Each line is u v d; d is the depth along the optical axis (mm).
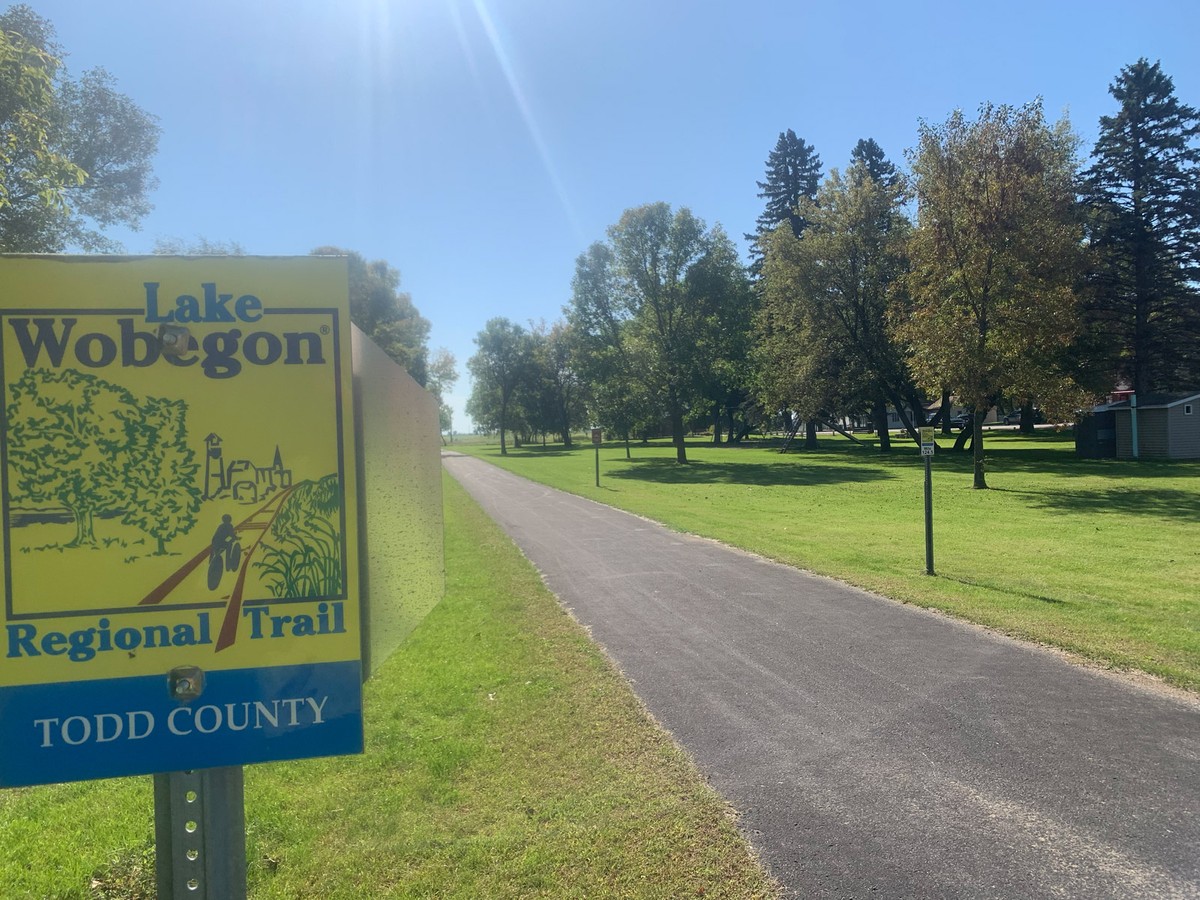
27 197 10156
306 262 2326
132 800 4520
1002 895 3336
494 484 29609
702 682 6137
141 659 2252
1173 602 8656
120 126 20406
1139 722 5203
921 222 25203
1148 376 42844
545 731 5254
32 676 2195
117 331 2227
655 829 3932
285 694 2330
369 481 2523
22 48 7016
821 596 9109
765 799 4219
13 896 3453
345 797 4395
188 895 2359
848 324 41344
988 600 8734
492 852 3771
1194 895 3320
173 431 2258
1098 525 15781
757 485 27312
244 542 2297
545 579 10594
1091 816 3984
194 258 2266
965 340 23234
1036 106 23734
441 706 5789
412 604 2764
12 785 2184
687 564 11445
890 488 25156
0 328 2170
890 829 3885
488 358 71000
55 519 2201
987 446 49719
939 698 5695
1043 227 23781
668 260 40219
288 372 2320
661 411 40500
